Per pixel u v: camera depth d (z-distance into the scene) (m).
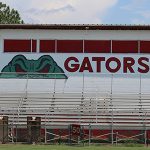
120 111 38.88
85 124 37.31
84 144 33.91
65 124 37.22
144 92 41.12
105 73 42.56
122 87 41.59
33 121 34.84
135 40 42.78
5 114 38.94
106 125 37.19
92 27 42.56
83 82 42.06
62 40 42.69
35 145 32.72
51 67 42.69
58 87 41.62
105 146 32.59
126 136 36.59
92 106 39.28
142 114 38.69
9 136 35.28
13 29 42.75
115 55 42.72
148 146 32.81
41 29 42.75
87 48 42.69
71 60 42.66
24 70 42.72
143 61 42.72
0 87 41.72
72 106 39.19
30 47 42.78
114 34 42.72
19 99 40.34
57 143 34.53
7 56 42.72
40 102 39.91
